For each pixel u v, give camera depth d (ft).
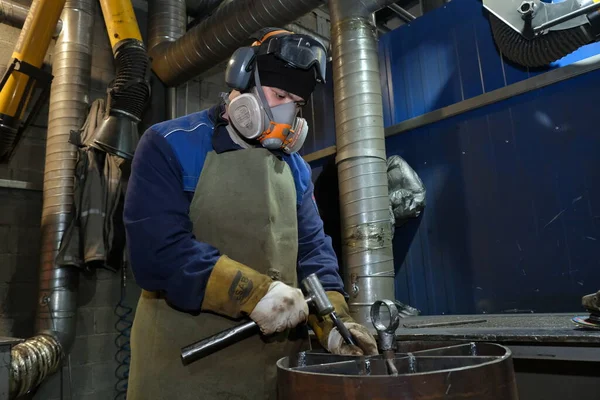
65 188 7.91
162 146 2.66
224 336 2.37
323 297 2.59
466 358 2.06
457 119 7.26
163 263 2.39
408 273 7.61
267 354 2.75
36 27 7.50
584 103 5.93
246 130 2.69
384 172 6.56
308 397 1.77
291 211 2.96
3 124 7.51
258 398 2.67
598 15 5.31
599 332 2.95
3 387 4.17
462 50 7.31
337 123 6.89
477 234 6.81
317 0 7.22
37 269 8.25
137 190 2.56
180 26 10.09
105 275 8.95
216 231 2.71
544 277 6.08
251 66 2.74
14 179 8.34
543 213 6.17
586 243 5.76
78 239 7.61
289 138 2.86
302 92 2.76
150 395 2.64
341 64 6.85
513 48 6.31
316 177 9.21
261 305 2.32
